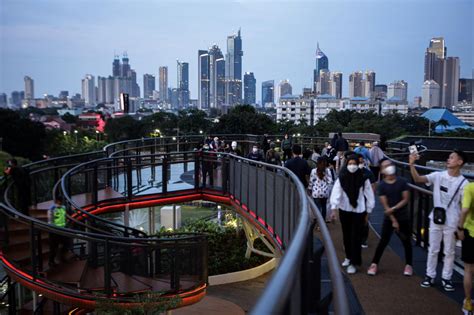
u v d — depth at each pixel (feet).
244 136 88.17
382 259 25.61
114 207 47.57
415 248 27.71
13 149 265.34
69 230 30.60
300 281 6.82
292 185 26.45
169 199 50.72
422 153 57.16
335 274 7.08
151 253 35.37
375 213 38.78
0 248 35.04
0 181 40.98
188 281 35.12
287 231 28.53
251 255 75.15
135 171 54.54
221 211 94.07
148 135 335.26
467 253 17.92
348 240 23.30
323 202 30.48
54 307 39.70
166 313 37.55
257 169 39.27
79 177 48.91
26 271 33.12
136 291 32.40
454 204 20.38
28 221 31.91
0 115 266.16
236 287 66.54
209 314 55.83
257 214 39.27
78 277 31.96
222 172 50.26
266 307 3.37
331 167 33.12
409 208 30.22
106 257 30.96
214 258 72.02
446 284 20.74
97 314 32.76
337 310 5.83
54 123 537.65
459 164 20.30
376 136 81.82
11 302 43.24
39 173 45.37
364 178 22.68
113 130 355.97
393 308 18.60
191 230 78.54
